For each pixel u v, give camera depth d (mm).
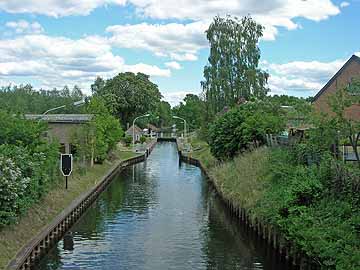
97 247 24516
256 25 69312
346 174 19969
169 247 24359
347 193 19547
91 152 50750
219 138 45344
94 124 51094
